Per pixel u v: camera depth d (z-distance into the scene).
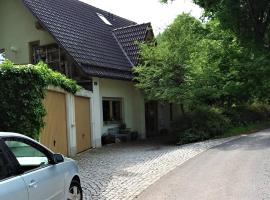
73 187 7.64
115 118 23.39
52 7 22.88
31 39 22.16
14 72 12.73
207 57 26.61
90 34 23.84
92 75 19.67
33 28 22.09
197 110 21.73
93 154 17.14
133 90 25.30
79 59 19.86
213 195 8.56
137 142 22.48
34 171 6.16
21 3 22.38
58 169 6.93
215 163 12.56
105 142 21.39
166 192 9.15
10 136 5.91
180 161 13.58
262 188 8.87
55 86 15.12
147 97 24.03
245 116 26.47
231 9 24.28
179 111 29.81
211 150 15.72
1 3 23.02
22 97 12.77
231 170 11.20
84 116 18.72
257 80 28.45
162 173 11.60
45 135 14.22
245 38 25.42
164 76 22.59
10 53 22.83
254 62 27.33
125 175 11.72
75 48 20.67
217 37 28.20
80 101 18.28
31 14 21.78
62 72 20.92
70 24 22.75
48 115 14.58
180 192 9.05
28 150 6.36
